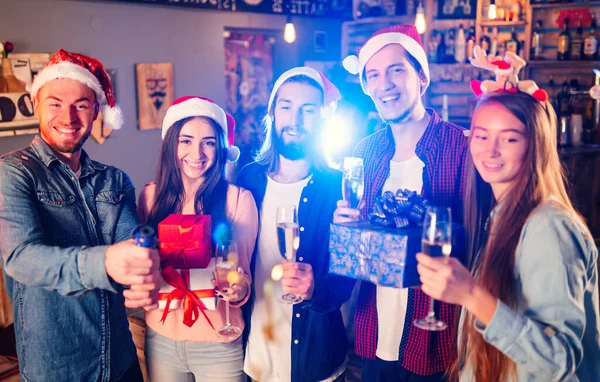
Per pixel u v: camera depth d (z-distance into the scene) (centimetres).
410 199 160
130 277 147
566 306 127
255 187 204
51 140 170
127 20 516
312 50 725
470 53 551
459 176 186
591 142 496
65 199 172
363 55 198
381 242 149
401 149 198
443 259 128
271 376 197
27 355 169
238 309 193
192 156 187
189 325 171
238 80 655
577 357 127
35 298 166
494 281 137
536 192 137
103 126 506
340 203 171
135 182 543
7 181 162
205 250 172
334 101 213
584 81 521
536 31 530
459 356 157
